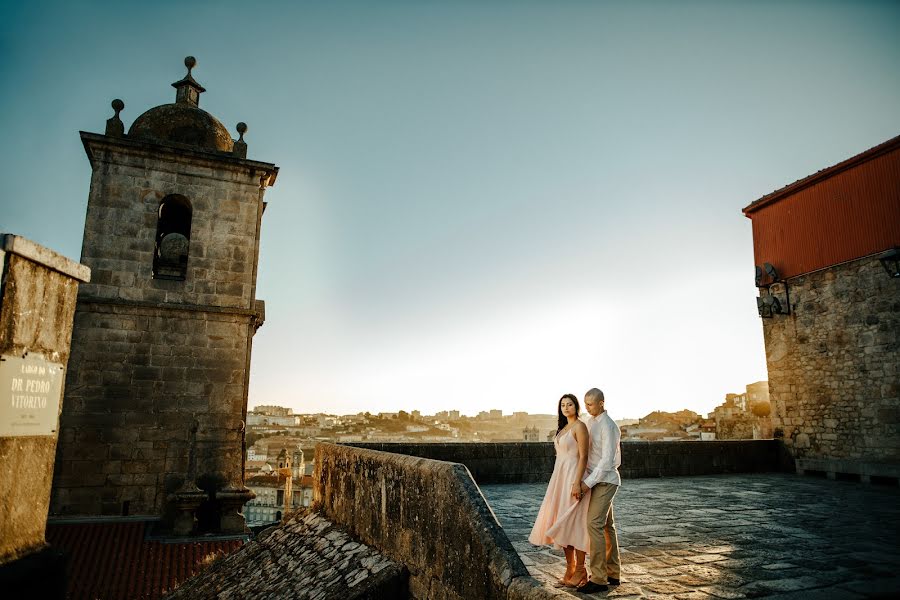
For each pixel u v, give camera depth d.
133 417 17.34
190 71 23.23
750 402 36.03
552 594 3.53
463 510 4.80
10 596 5.61
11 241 6.02
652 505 9.51
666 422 62.84
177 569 14.38
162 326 18.22
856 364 14.62
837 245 15.42
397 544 6.18
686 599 4.50
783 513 8.77
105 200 18.48
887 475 12.74
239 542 16.17
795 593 4.68
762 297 17.67
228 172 20.12
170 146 19.19
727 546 6.42
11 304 6.09
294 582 7.52
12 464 6.05
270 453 166.12
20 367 6.23
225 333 18.88
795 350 16.42
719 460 15.56
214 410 18.19
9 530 5.98
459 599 4.65
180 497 16.28
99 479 16.61
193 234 19.31
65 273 7.12
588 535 4.71
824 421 15.27
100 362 17.34
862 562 5.71
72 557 14.15
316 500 10.30
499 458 12.83
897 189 13.99
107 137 18.44
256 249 19.97
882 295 14.14
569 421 5.12
